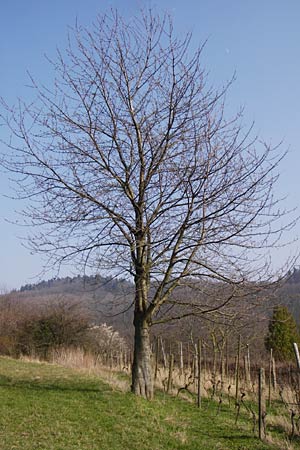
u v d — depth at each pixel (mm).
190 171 12117
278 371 19938
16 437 8883
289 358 22969
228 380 17953
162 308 13570
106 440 9164
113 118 13281
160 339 20281
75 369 19344
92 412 11125
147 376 13305
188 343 19188
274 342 23281
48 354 31750
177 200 12398
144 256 13086
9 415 10445
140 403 12266
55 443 8688
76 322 34469
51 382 15016
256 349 23578
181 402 14094
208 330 17609
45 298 36438
